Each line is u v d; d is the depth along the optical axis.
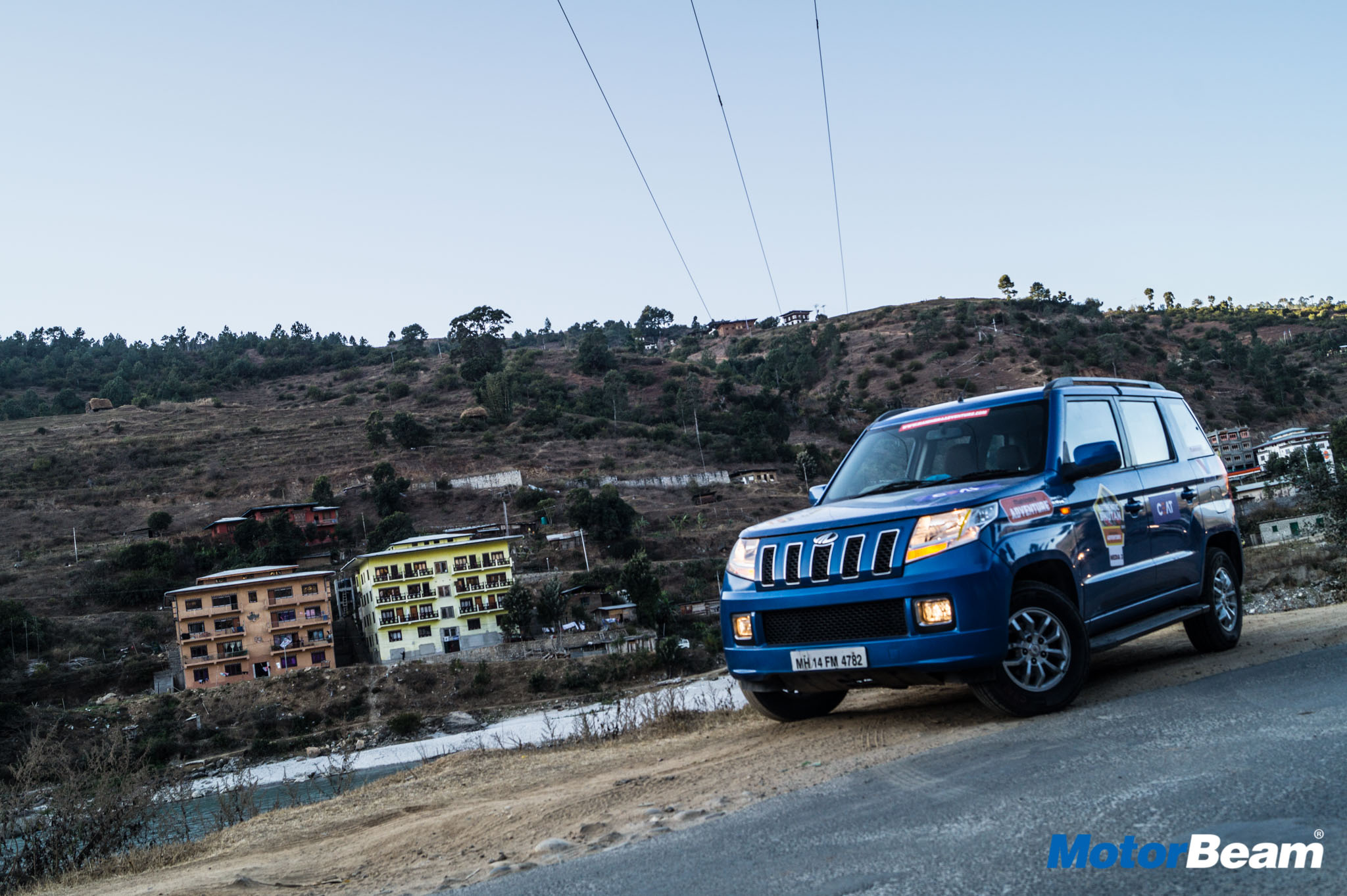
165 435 131.75
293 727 55.19
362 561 75.44
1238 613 7.57
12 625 64.06
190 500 104.56
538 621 73.25
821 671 5.57
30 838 6.46
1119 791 3.41
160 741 51.47
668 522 98.25
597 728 8.31
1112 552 6.18
